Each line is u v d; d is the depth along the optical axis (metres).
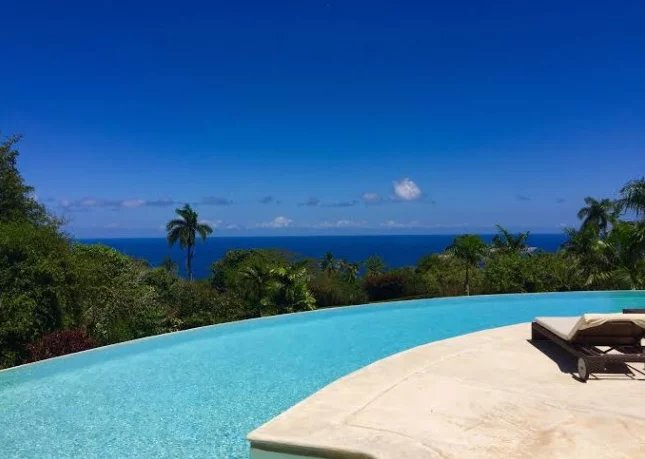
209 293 29.45
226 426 7.32
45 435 7.04
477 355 8.44
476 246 38.88
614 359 6.99
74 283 15.97
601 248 31.91
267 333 14.99
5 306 14.06
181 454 6.34
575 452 4.72
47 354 13.23
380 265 55.06
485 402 6.09
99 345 15.62
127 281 21.80
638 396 6.36
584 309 19.98
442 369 7.56
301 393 8.95
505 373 7.39
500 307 20.64
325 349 12.77
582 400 6.19
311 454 4.87
